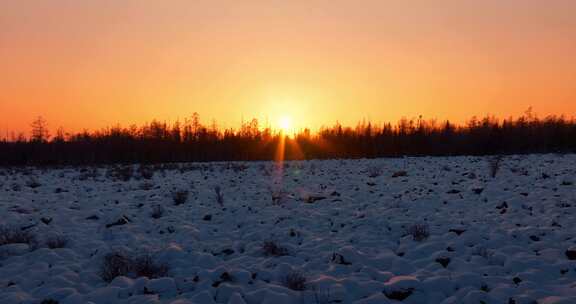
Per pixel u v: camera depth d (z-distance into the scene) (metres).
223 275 5.79
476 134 52.62
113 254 7.00
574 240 6.74
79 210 11.62
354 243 7.71
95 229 9.41
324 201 12.33
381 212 10.18
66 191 16.00
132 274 6.26
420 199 11.59
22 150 54.53
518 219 8.70
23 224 9.23
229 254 7.39
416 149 54.38
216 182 18.78
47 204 12.57
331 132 68.94
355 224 9.05
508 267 5.87
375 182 16.55
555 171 16.06
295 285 5.47
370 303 4.89
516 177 14.98
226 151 59.47
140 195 14.44
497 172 17.03
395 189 14.20
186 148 61.31
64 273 6.23
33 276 6.18
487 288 5.23
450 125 61.03
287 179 19.56
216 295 5.33
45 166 37.59
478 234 7.46
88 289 5.70
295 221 9.62
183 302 4.97
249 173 23.61
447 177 16.77
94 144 61.69
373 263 6.42
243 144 62.59
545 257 6.15
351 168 25.02
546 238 7.13
